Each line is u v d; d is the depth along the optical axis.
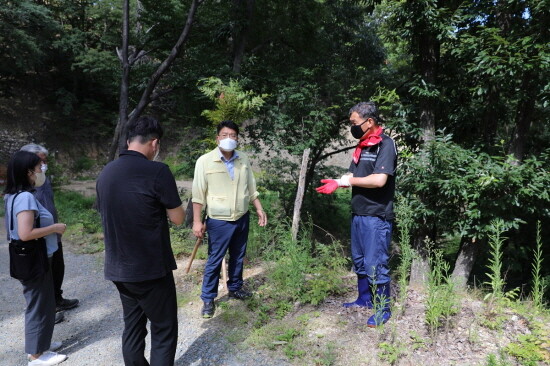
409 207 5.30
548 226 6.51
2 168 12.85
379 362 2.83
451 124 6.62
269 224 6.78
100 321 3.96
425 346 2.97
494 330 3.18
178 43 10.14
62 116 24.77
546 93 5.08
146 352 3.14
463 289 4.61
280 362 2.92
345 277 4.44
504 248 6.81
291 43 11.24
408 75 7.75
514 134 5.74
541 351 2.82
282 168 9.88
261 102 5.44
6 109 23.16
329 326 3.32
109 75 22.55
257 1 10.55
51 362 3.06
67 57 25.16
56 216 3.74
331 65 10.42
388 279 3.28
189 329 3.48
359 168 3.24
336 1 12.56
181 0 10.66
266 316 3.53
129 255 2.29
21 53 20.62
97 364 3.12
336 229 10.55
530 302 3.85
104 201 2.30
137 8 17.25
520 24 5.48
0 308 4.38
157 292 2.39
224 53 11.18
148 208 2.29
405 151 5.74
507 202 5.03
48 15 21.36
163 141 24.42
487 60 4.88
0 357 3.30
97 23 24.50
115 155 11.23
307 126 7.89
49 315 3.06
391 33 7.09
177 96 10.98
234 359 3.00
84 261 6.20
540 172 5.02
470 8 5.68
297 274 3.78
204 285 3.66
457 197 5.55
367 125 3.11
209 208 3.59
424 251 6.14
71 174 23.00
